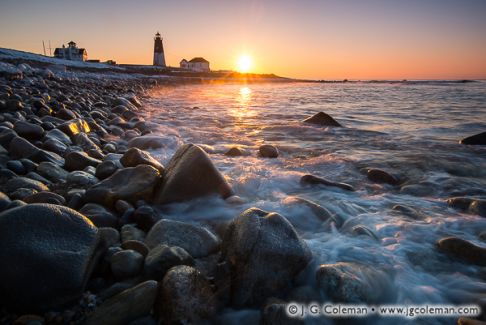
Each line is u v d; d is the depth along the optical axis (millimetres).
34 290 2314
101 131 8484
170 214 4051
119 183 4164
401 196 4969
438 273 2973
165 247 2826
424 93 36031
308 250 2904
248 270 2607
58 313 2348
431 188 5277
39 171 4645
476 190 5188
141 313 2326
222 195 4398
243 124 12484
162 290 2387
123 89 27484
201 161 4355
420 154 7477
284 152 7742
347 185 5207
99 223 3430
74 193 4008
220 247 3207
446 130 11172
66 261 2410
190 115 15250
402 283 2822
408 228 3762
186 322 2270
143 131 9258
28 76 23234
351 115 15898
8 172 4363
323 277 2623
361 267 2848
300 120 13773
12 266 2297
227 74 123312
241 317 2502
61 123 7852
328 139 9570
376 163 6715
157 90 37688
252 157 7086
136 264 2711
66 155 5324
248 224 2783
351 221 3994
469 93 34250
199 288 2467
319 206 4129
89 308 2393
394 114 16125
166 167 4730
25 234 2414
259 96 33531
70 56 75312
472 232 3697
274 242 2688
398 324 2443
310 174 5613
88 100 14750
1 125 6414
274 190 5051
